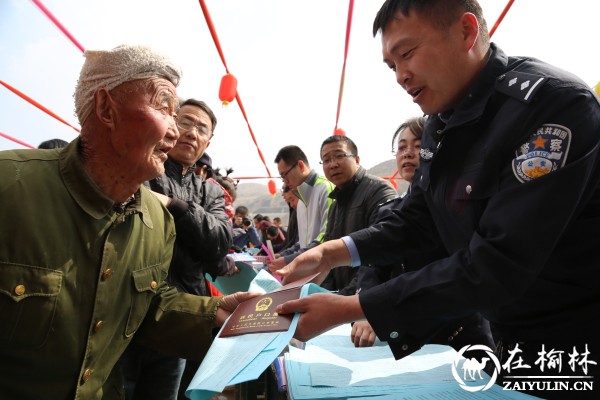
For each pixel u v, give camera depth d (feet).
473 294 2.70
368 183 8.54
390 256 4.42
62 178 3.14
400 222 4.42
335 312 2.91
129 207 3.49
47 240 2.92
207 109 6.86
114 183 3.32
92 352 3.18
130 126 3.13
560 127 2.62
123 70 3.08
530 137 2.72
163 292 4.09
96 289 3.17
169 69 3.32
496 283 2.62
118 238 3.38
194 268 6.21
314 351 3.64
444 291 2.76
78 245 3.10
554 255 2.89
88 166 3.26
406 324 2.86
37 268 2.85
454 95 3.30
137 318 3.64
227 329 3.24
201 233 5.98
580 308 2.93
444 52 3.11
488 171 2.95
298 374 3.04
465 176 3.14
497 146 2.88
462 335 4.66
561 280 2.91
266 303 3.43
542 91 2.76
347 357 3.47
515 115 2.83
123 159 3.23
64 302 2.98
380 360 3.38
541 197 2.56
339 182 8.80
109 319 3.33
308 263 4.25
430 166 3.49
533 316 3.07
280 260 5.70
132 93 3.11
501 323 3.28
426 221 4.31
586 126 2.62
